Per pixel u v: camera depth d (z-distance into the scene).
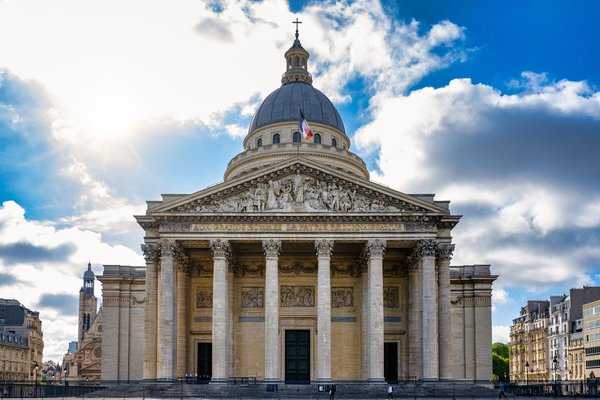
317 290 90.81
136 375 104.81
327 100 141.00
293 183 87.12
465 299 108.38
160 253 87.75
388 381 85.81
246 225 85.81
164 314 83.94
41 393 84.31
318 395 77.31
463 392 81.25
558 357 183.12
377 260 85.12
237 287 97.88
